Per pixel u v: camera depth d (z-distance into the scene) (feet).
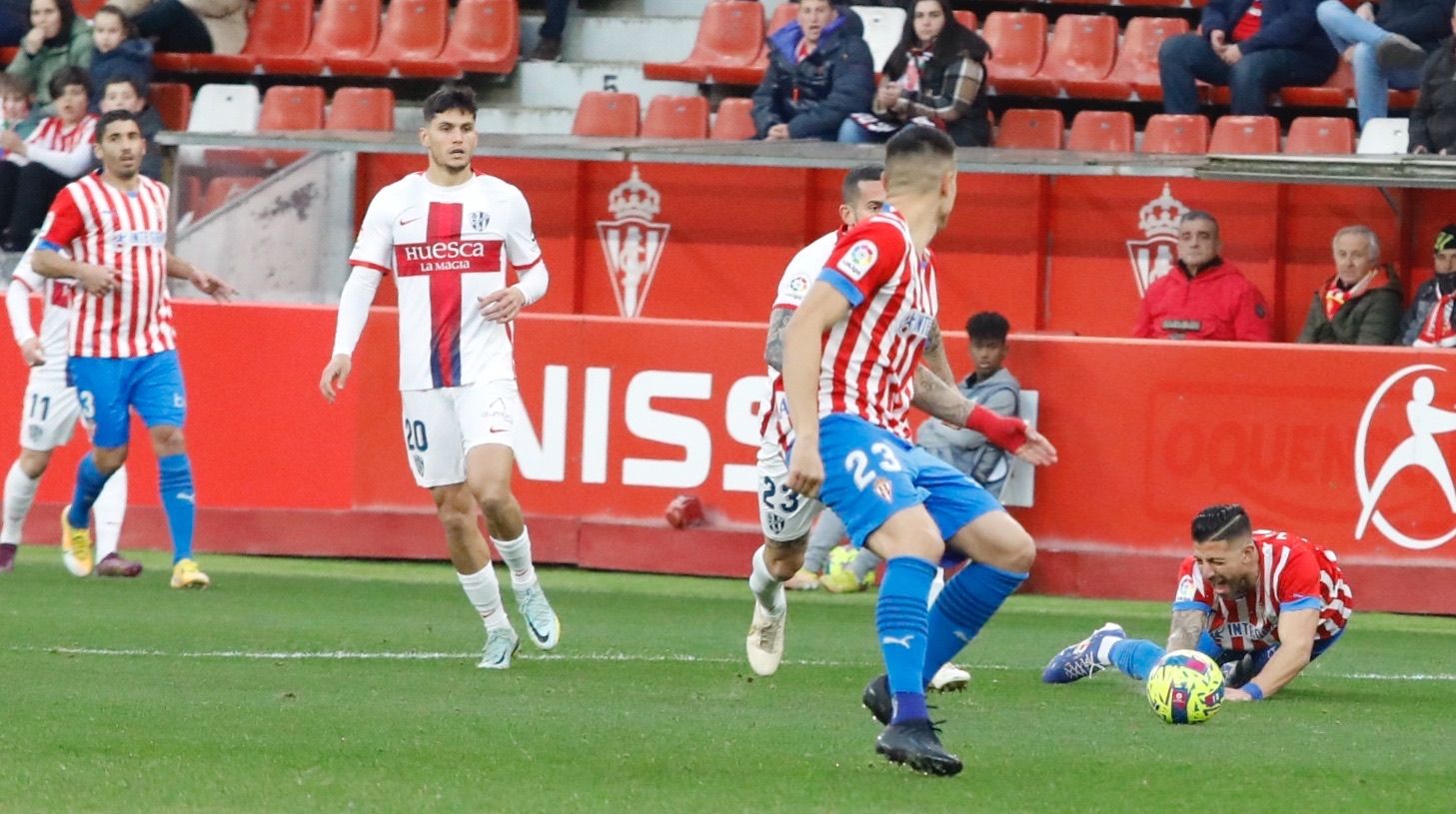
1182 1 184.55
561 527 135.23
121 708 71.46
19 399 141.49
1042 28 180.45
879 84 165.89
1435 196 142.72
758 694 80.53
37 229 163.84
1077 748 66.90
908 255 60.80
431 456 87.71
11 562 126.52
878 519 59.82
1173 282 138.51
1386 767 64.54
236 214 154.10
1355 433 124.36
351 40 195.21
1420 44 160.56
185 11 190.80
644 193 156.04
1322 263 145.18
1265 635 84.17
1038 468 128.26
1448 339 131.34
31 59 175.73
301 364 138.72
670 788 57.26
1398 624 119.14
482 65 188.96
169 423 118.11
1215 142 159.84
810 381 58.90
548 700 76.84
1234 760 64.95
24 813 51.98
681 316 156.46
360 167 154.92
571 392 134.92
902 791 57.16
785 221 154.10
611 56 194.70
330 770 59.36
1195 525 81.41
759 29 186.50
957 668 84.43
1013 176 149.38
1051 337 128.47
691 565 133.28
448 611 112.16
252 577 126.62
